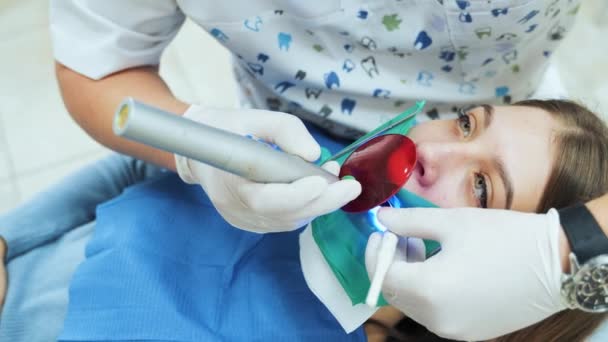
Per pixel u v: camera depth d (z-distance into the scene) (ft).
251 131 1.80
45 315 2.52
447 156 2.19
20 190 4.52
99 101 2.29
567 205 2.15
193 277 2.35
